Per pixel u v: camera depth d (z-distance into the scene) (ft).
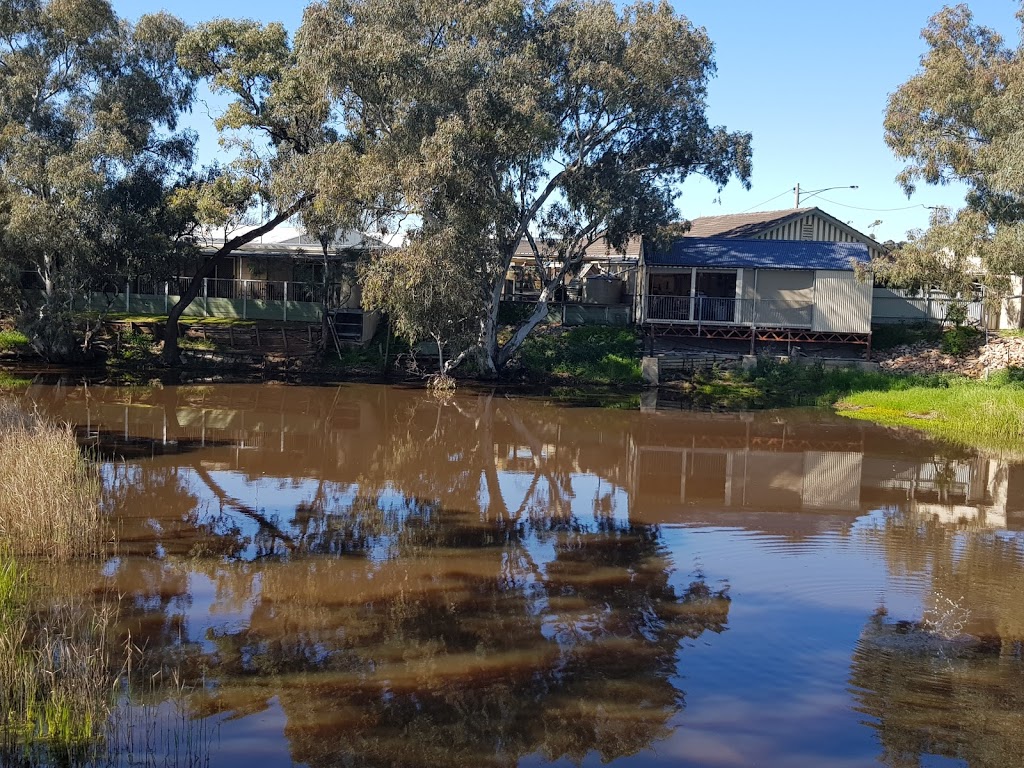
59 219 87.71
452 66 83.97
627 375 104.99
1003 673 27.58
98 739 22.48
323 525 43.27
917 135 95.45
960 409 81.71
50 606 31.37
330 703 24.95
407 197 81.61
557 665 27.81
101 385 91.40
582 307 122.01
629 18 93.50
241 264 128.16
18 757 21.39
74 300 102.78
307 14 85.71
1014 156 75.61
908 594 34.55
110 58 97.66
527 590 34.68
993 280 83.10
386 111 88.99
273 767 21.52
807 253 112.16
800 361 107.04
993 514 48.06
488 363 102.89
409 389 97.76
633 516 46.75
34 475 39.24
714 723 24.38
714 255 111.04
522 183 97.50
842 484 55.36
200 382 97.14
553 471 58.18
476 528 43.68
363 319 113.09
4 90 91.04
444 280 85.46
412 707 24.85
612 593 34.45
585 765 22.12
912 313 117.60
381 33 83.66
